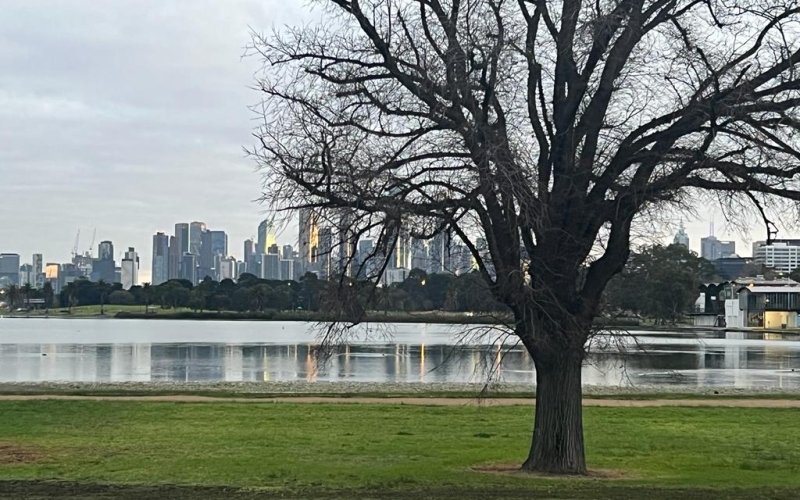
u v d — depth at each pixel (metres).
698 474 15.33
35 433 20.38
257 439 19.39
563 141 13.70
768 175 13.27
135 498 12.18
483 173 12.08
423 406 26.55
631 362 55.16
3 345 79.31
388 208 12.27
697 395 31.92
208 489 12.95
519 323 13.91
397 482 13.67
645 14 13.41
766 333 108.38
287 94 13.21
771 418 24.25
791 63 12.48
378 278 13.34
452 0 13.45
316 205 12.70
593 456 17.70
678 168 13.08
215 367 52.06
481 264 13.48
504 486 13.23
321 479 14.00
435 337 96.88
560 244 13.55
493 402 27.62
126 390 33.38
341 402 27.88
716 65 12.96
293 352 68.56
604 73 13.66
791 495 12.78
